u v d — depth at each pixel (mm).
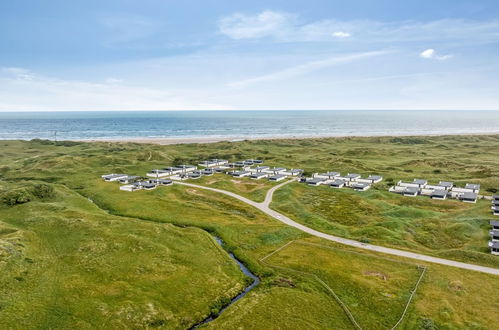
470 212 102500
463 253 74062
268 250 79125
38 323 49312
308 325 51500
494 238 80562
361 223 97812
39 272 63531
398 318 53156
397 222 94812
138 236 81938
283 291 60812
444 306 55531
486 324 51031
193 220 98312
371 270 68625
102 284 60812
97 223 88875
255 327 50750
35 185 113062
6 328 47469
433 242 84375
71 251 72750
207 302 57812
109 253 72375
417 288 61281
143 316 52469
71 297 56188
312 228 93000
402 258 73688
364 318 53469
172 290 60594
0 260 62406
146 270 66625
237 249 79750
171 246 78625
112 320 50875
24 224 86062
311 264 71500
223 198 122750
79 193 125125
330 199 121938
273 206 113688
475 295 58719
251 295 59656
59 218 89438
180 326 51625
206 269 69125
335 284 63656
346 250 78125
